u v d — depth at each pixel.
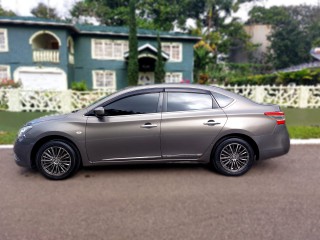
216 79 27.02
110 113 4.09
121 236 2.59
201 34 33.00
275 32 40.03
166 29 33.19
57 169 4.06
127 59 19.48
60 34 16.97
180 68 20.66
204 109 4.16
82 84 14.61
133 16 17.61
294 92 11.45
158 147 4.09
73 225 2.79
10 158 5.18
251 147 4.21
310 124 8.29
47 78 17.28
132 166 4.67
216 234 2.61
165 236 2.58
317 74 14.12
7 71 16.98
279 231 2.65
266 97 11.38
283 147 4.20
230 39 37.16
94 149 4.05
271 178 4.10
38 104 10.89
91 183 3.92
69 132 3.98
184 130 4.07
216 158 4.18
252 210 3.08
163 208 3.14
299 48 39.59
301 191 3.62
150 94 4.17
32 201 3.35
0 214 3.02
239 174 4.18
